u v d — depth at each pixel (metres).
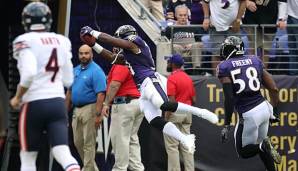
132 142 34.47
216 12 36.19
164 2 43.16
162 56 36.50
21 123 22.94
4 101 31.86
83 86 33.59
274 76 36.59
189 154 34.94
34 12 23.17
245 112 31.98
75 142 34.47
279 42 36.16
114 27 36.81
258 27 36.91
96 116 33.59
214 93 36.41
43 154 33.69
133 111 33.62
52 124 22.97
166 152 36.19
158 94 29.19
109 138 36.44
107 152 36.47
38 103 22.80
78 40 36.84
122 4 36.75
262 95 34.94
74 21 36.75
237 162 36.62
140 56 29.75
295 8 37.25
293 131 36.78
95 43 32.16
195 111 29.27
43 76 22.94
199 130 36.47
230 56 32.19
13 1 33.84
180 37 36.78
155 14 41.09
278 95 36.28
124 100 33.56
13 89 34.16
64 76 23.66
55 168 34.78
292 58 37.31
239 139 32.38
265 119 32.06
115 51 32.47
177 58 34.44
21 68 22.30
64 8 33.59
